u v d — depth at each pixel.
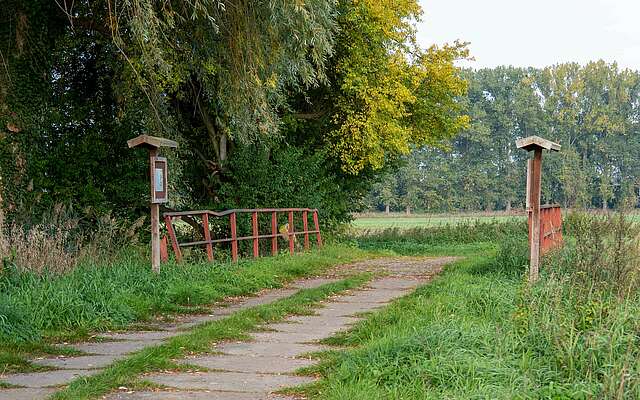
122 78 17.03
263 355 7.88
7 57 15.73
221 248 20.59
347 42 23.06
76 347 8.53
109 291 10.85
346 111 23.78
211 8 14.32
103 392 6.23
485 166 65.12
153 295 11.50
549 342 6.76
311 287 14.32
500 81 68.94
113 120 18.11
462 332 7.21
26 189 16.08
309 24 13.85
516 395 5.53
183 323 10.31
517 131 67.06
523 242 15.27
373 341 7.64
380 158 24.31
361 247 27.12
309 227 23.39
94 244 13.59
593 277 9.18
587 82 66.31
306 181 22.42
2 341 8.30
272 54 14.56
